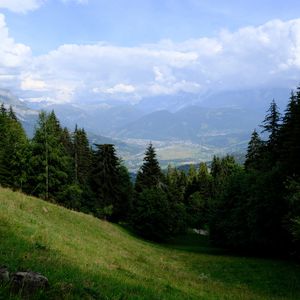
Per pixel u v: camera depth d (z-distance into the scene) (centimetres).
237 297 2033
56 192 5206
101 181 7144
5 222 1745
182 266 3331
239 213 4984
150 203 6538
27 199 3138
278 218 4175
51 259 1325
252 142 6347
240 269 3434
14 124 7862
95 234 3250
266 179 4266
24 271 935
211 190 10394
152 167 8269
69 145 7956
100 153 7244
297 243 3781
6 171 5666
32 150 5062
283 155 4169
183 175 12688
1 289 780
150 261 2870
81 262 1530
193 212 10150
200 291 1914
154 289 1392
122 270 1784
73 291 934
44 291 846
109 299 994
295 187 3288
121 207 8031
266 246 4559
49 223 2559
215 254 5100
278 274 3158
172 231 7131
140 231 6525
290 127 4419
